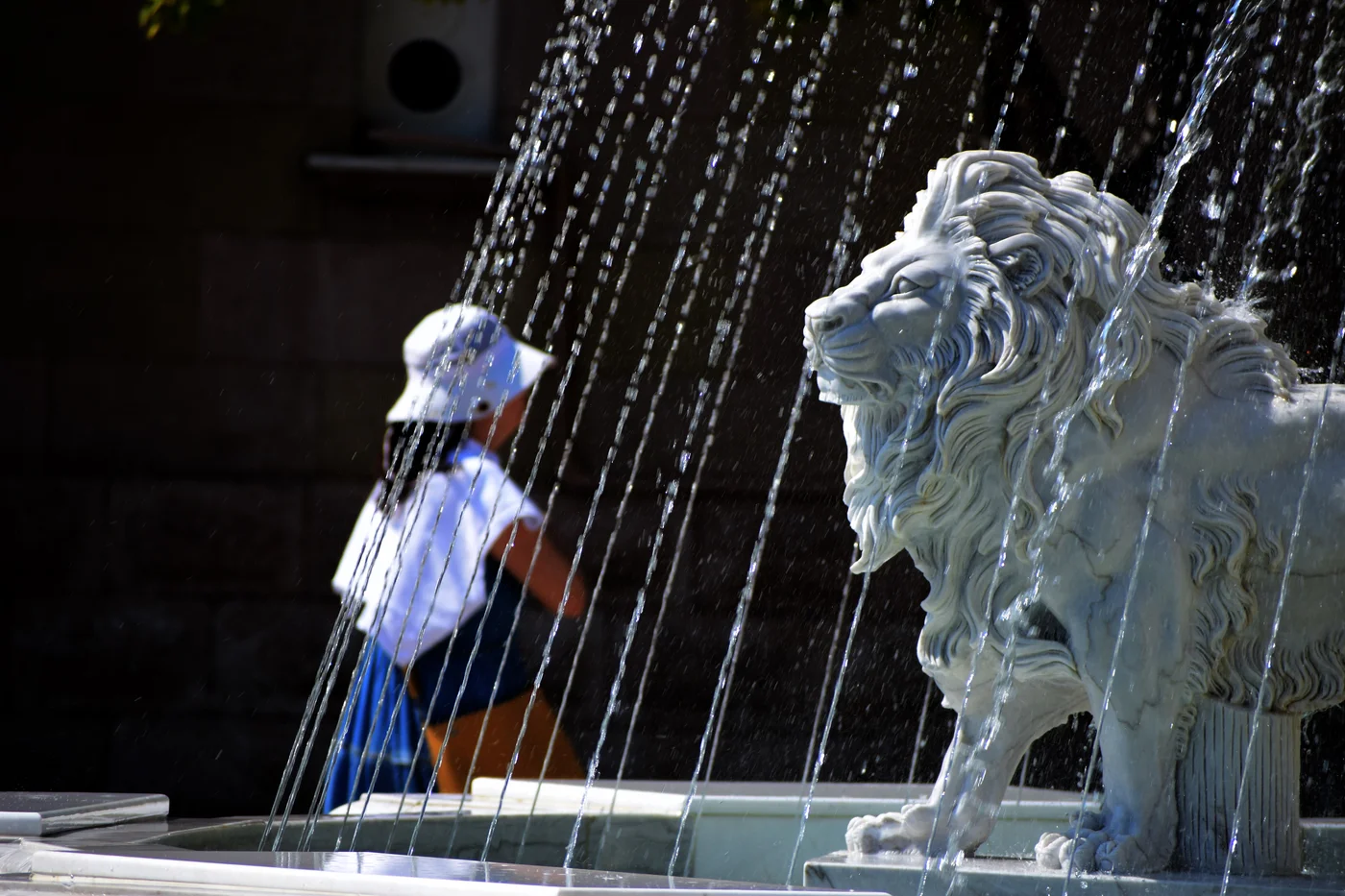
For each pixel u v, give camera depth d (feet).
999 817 24.09
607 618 70.54
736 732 69.15
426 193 74.84
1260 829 17.72
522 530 39.55
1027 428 17.40
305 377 75.20
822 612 70.28
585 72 72.18
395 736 39.40
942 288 17.54
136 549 73.92
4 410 74.08
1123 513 17.38
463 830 24.79
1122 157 48.65
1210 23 46.03
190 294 75.15
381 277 75.15
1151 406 17.46
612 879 14.33
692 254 71.00
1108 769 17.79
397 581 36.86
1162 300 17.89
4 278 74.69
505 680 39.47
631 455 71.56
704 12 70.38
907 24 64.44
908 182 65.82
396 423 41.01
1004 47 54.75
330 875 14.39
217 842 20.97
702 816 25.58
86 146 74.95
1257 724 17.76
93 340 74.79
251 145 75.31
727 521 71.05
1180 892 16.38
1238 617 17.60
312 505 74.59
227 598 73.97
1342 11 37.04
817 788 28.96
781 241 69.31
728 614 70.64
